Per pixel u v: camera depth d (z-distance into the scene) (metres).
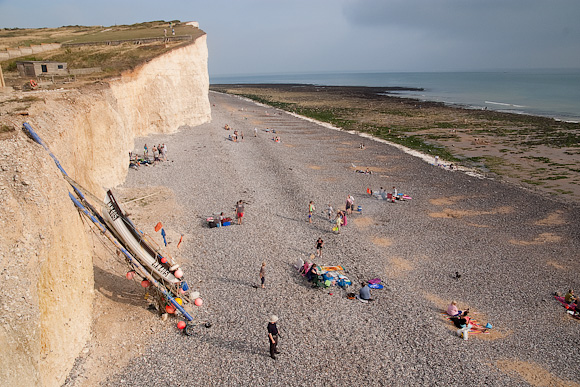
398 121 81.69
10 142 12.98
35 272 11.48
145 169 40.03
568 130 67.12
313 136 65.75
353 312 18.75
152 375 14.35
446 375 14.91
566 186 39.06
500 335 17.45
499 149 55.34
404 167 46.78
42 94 25.62
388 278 22.08
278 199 34.47
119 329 16.45
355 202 34.62
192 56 63.62
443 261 24.20
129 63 52.62
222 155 47.84
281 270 22.44
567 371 15.29
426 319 18.41
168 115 56.22
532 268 23.48
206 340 16.47
